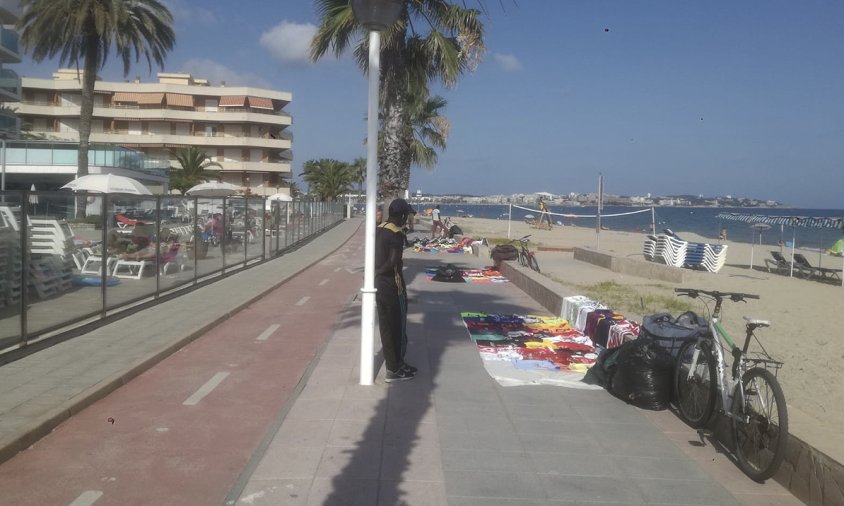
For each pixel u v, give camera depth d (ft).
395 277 24.27
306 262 70.95
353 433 19.08
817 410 24.22
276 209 79.25
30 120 223.92
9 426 18.33
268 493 15.24
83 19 97.71
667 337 22.59
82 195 32.50
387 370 24.16
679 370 21.26
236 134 235.61
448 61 45.27
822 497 14.69
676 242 82.23
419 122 107.04
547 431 19.63
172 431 19.19
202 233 51.60
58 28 101.86
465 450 18.04
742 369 17.83
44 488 15.38
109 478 15.98
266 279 54.44
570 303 36.27
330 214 161.48
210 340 31.53
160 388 23.45
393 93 47.52
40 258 28.66
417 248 86.07
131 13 105.50
